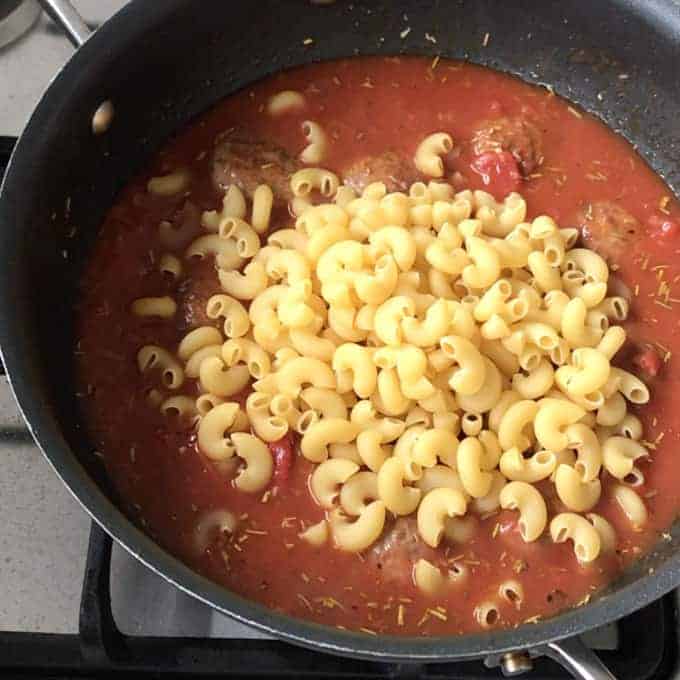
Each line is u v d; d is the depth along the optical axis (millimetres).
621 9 434
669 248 440
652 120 457
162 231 427
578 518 368
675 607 373
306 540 369
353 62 476
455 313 377
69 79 385
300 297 383
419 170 449
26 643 357
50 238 388
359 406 376
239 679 353
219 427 377
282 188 439
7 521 387
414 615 360
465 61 478
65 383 385
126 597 374
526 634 298
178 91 448
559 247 411
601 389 385
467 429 379
